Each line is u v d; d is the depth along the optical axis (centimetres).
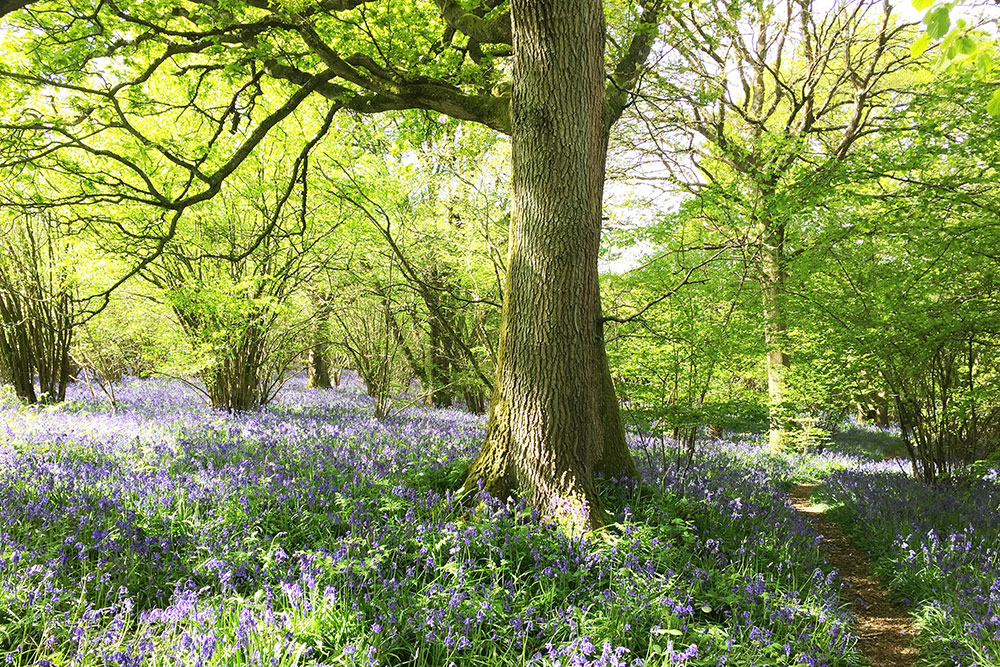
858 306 982
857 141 1733
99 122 845
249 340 1320
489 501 598
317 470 743
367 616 429
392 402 1443
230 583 457
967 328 844
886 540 787
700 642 435
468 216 1227
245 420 1162
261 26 785
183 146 1004
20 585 416
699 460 1089
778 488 1129
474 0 766
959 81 759
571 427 621
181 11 795
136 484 632
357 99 836
